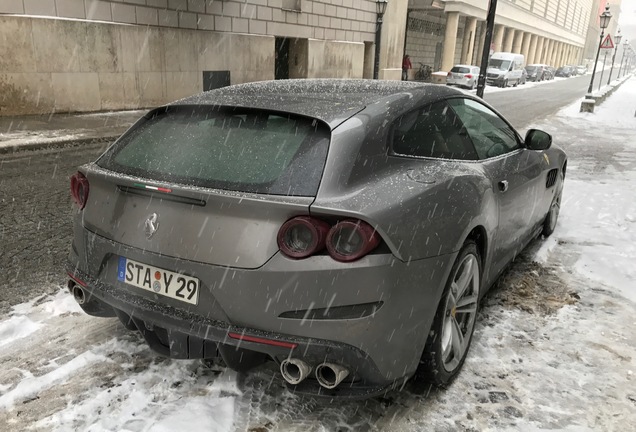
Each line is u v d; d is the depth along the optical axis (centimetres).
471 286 285
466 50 4384
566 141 1255
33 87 1212
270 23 1942
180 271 219
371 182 223
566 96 3077
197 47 1636
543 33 6975
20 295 353
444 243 236
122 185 235
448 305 258
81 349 290
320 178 211
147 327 239
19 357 280
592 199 656
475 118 341
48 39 1218
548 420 244
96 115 1312
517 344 309
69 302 344
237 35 1791
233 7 1755
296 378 208
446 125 300
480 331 323
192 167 232
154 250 225
